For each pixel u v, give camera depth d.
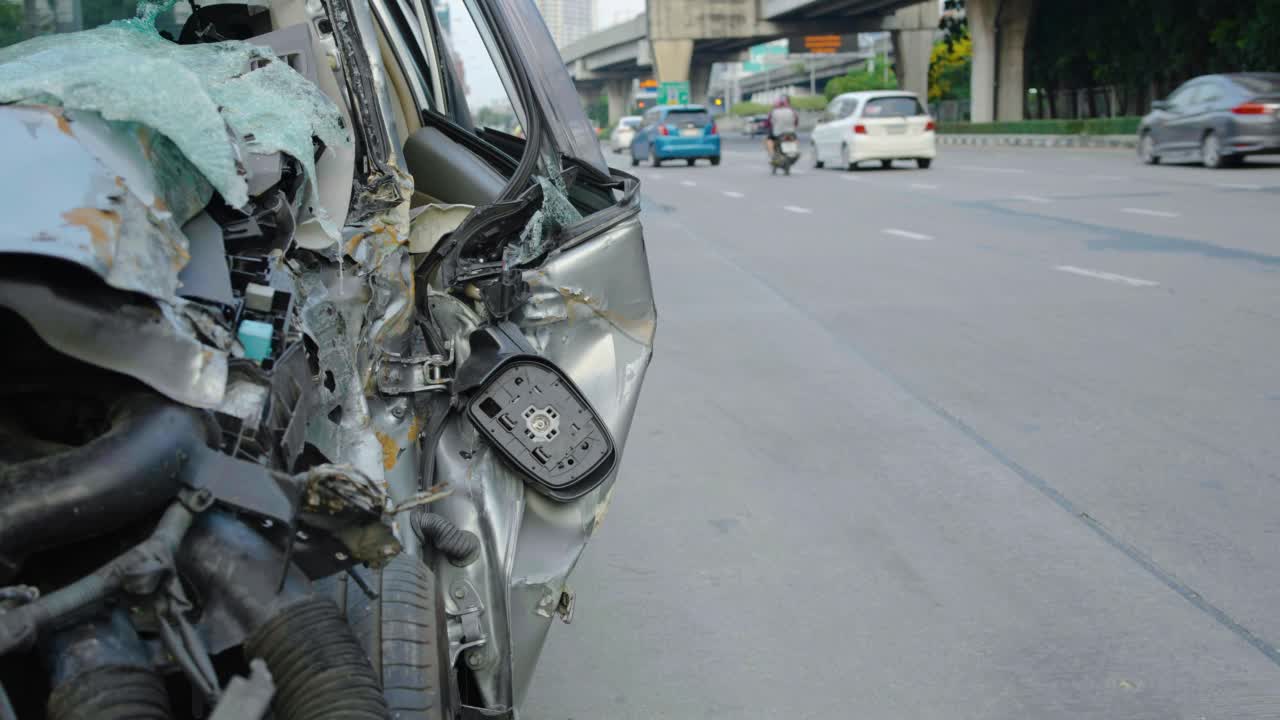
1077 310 9.84
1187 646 4.04
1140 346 8.47
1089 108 55.97
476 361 3.04
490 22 3.48
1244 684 3.77
